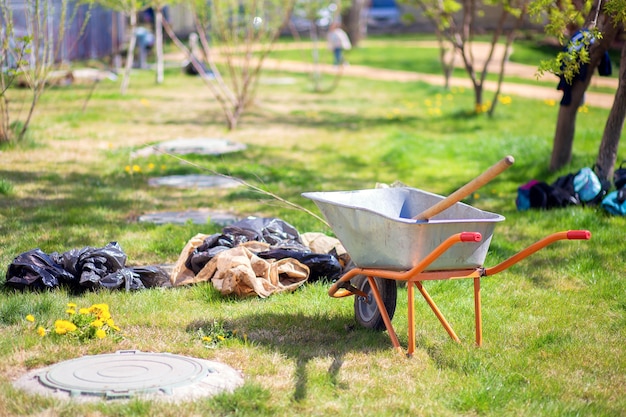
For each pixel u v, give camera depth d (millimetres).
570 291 7305
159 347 5434
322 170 13711
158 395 4531
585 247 8609
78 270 6980
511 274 7777
